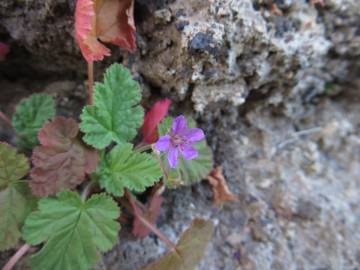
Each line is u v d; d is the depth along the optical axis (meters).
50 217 0.07
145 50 0.08
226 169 0.10
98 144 0.08
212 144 0.10
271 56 0.09
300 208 0.10
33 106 0.08
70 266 0.07
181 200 0.09
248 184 0.10
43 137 0.07
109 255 0.08
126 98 0.08
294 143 0.11
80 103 0.09
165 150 0.07
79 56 0.09
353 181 0.10
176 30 0.08
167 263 0.08
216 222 0.09
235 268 0.09
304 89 0.10
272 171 0.10
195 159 0.09
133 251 0.09
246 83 0.09
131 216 0.09
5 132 0.09
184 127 0.08
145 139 0.08
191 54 0.08
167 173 0.08
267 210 0.10
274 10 0.09
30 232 0.07
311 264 0.09
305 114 0.11
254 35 0.08
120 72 0.08
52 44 0.09
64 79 0.10
